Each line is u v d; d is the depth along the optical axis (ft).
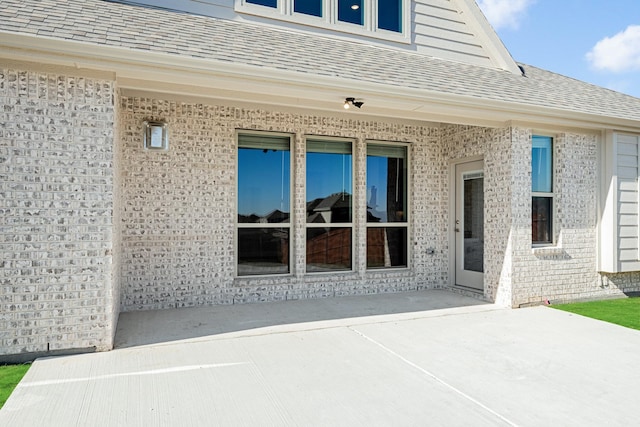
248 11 20.02
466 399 10.59
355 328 16.83
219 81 14.97
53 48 12.42
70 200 13.38
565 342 15.30
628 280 24.39
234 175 21.17
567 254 22.39
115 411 9.73
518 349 14.44
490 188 22.18
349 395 10.74
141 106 19.49
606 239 23.06
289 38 19.70
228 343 14.75
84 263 13.51
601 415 9.82
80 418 9.39
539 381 11.75
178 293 19.99
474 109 19.22
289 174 22.71
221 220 20.74
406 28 23.41
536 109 20.22
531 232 21.75
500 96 19.99
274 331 16.24
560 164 22.53
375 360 13.26
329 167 23.67
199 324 17.08
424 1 24.12
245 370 12.32
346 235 23.99
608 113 22.34
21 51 12.35
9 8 13.34
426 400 10.51
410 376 12.01
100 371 12.07
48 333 13.15
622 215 23.09
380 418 9.57
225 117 20.88
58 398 10.36
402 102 17.88
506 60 25.35
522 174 21.24
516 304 20.90
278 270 22.47
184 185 20.12
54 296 13.21
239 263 21.67
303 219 22.52
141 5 17.94
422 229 25.21
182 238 20.07
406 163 25.52
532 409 10.09
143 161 19.49
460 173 24.80
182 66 14.10
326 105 18.81
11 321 12.81
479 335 16.06
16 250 12.86
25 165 12.95
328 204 23.57
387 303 21.35
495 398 10.66
